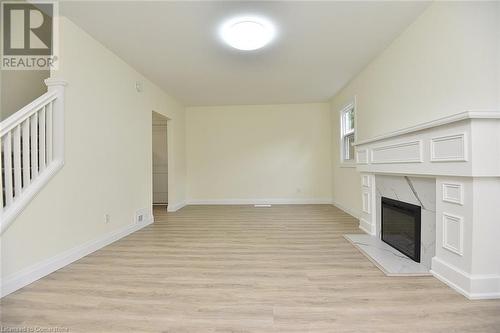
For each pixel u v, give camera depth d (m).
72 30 2.45
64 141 2.32
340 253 2.56
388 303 1.61
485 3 1.80
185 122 6.06
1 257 1.78
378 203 3.09
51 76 2.34
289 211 4.94
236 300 1.68
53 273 2.12
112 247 2.83
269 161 5.96
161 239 3.14
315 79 4.15
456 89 1.95
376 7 2.25
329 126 5.81
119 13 2.30
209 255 2.54
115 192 3.13
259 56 3.24
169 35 2.70
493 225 1.64
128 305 1.63
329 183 5.85
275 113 5.93
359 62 3.46
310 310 1.55
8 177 1.87
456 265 1.78
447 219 1.86
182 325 1.42
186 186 6.07
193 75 3.90
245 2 2.16
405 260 2.33
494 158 1.57
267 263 2.31
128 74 3.46
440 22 2.11
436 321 1.42
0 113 2.52
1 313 1.55
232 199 6.03
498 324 1.39
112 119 3.09
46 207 2.13
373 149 2.96
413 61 2.49
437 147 1.88
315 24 2.51
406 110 2.62
